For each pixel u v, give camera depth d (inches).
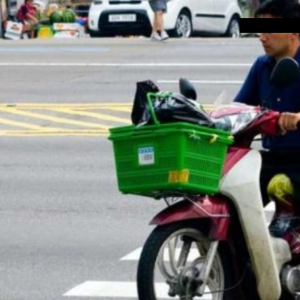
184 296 442.9
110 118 1165.7
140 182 427.5
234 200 442.6
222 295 452.4
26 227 708.0
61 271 600.7
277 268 460.8
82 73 1508.4
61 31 2258.9
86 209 756.6
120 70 1528.1
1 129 1112.8
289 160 474.3
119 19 1967.3
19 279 586.9
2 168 917.8
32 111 1216.8
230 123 445.7
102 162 940.6
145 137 423.2
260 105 481.4
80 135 1072.2
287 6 466.6
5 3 2294.5
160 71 1510.8
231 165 444.5
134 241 666.8
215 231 442.0
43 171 903.7
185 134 418.6
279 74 445.7
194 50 1727.4
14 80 1456.7
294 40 470.9
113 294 556.7
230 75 1467.8
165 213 439.8
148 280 432.5
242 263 455.2
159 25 1854.1
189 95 469.4
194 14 1989.4
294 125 445.7
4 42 1953.7
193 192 431.5
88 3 2472.9
